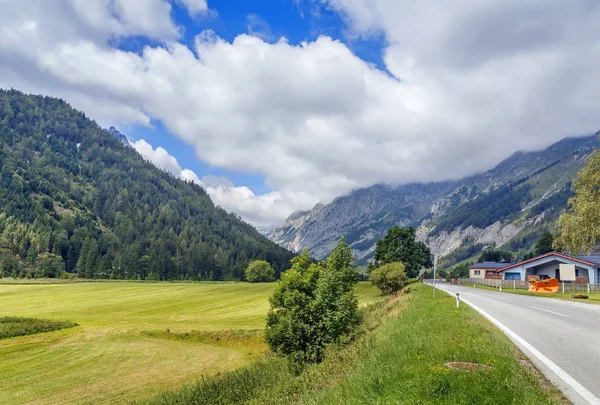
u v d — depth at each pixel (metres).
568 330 13.62
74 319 52.47
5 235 163.00
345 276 27.08
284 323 25.58
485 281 70.75
